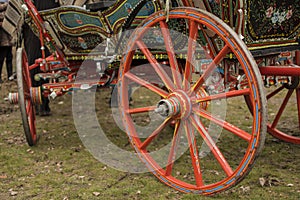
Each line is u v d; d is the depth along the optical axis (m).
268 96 4.73
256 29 3.45
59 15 4.32
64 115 6.45
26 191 3.82
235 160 4.38
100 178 4.05
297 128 5.38
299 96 4.54
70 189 3.82
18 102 4.75
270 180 3.84
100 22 4.14
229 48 3.10
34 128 5.07
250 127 5.49
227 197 3.51
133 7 3.83
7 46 7.58
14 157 4.65
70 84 4.61
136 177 4.04
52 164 4.44
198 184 3.47
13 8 5.05
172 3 3.54
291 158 4.38
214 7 3.30
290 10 3.71
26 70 4.85
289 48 3.85
